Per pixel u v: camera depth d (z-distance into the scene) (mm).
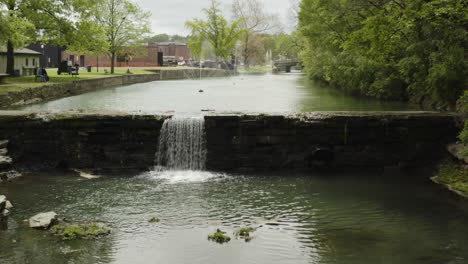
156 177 17094
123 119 18219
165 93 38719
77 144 18125
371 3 26562
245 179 16875
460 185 15438
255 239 11492
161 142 18422
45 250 10711
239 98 34219
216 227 12234
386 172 17828
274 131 18250
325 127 18281
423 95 27656
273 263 10297
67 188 15422
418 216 13078
